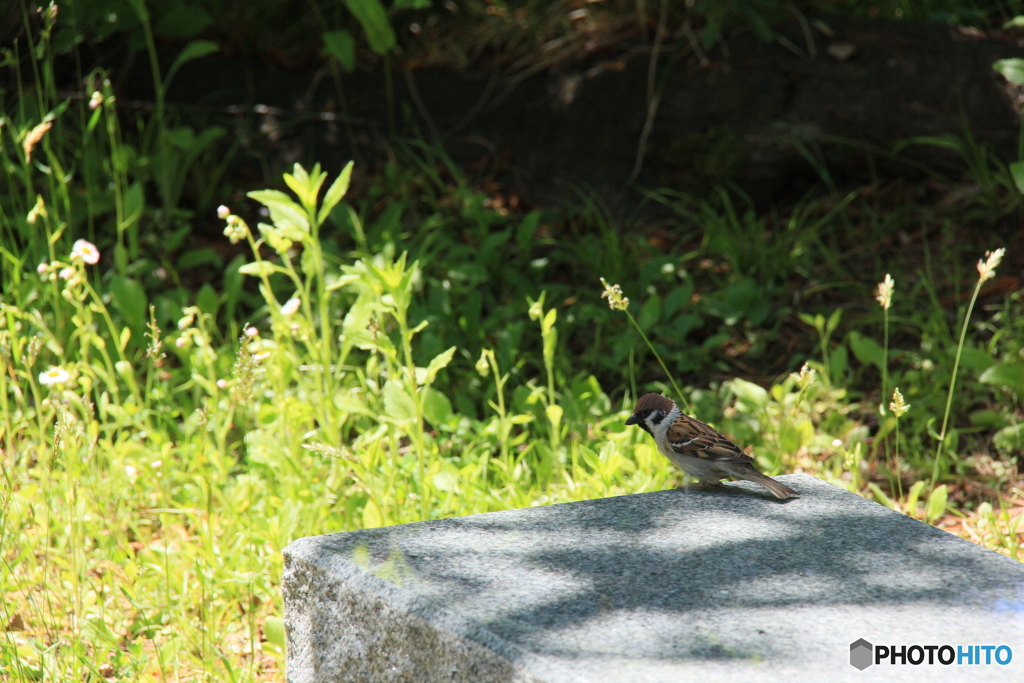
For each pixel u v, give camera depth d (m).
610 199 14.23
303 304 8.43
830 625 4.88
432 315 11.20
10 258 9.70
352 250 13.27
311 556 5.65
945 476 9.16
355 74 15.32
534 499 8.29
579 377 10.11
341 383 10.05
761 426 9.60
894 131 13.59
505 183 14.58
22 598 7.36
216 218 14.23
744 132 13.84
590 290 12.36
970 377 10.32
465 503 7.88
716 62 14.13
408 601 5.14
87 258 8.02
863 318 11.66
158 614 7.13
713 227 12.98
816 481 6.83
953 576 5.39
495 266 12.45
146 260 11.85
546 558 5.60
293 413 8.23
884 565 5.52
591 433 9.16
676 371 11.10
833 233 13.11
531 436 9.66
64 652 6.60
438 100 15.09
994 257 7.43
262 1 15.83
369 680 5.43
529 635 4.79
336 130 15.01
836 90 13.70
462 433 9.05
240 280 11.06
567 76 14.76
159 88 13.26
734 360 11.29
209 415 7.95
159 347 7.99
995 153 13.37
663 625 4.89
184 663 6.73
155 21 14.73
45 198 12.91
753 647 4.69
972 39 13.67
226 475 8.17
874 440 9.79
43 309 10.59
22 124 11.45
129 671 6.55
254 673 6.61
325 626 5.63
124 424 8.71
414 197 14.26
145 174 13.69
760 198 14.00
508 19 15.55
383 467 8.34
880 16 15.21
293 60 15.62
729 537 5.88
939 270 12.27
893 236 13.08
